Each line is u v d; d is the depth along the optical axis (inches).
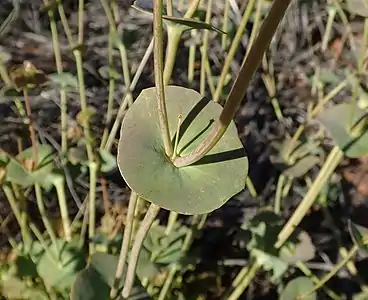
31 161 8.9
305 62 14.5
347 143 8.0
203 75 9.2
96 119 12.3
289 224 8.8
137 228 9.4
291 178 10.8
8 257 9.6
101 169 9.2
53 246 9.1
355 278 10.1
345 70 10.7
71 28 14.0
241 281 9.8
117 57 12.7
